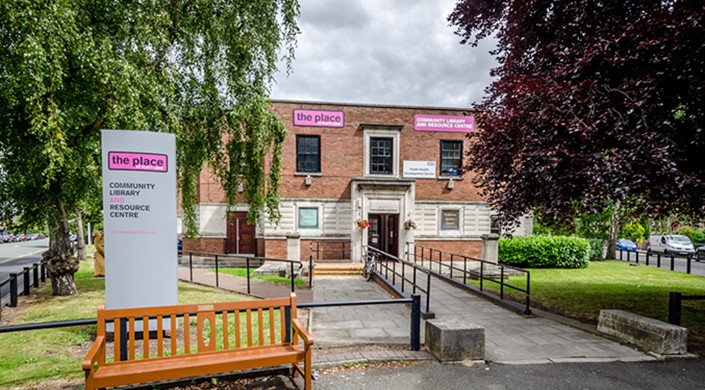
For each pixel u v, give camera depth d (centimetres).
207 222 1931
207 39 972
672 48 555
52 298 947
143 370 370
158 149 600
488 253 1633
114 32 812
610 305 962
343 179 1797
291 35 1026
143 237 593
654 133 539
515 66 905
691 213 895
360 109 1814
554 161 601
